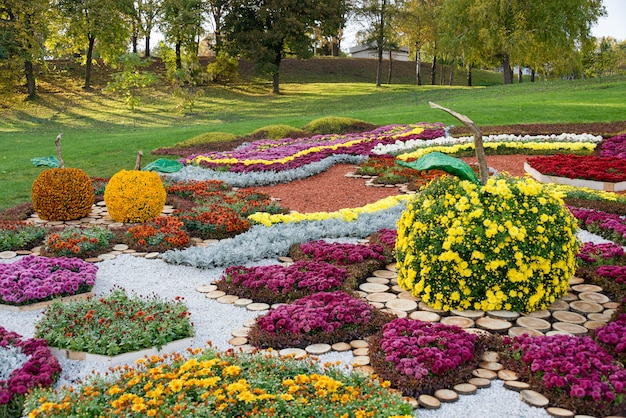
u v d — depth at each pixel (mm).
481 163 6402
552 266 5949
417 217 6246
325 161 16094
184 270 7797
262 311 6262
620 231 8625
